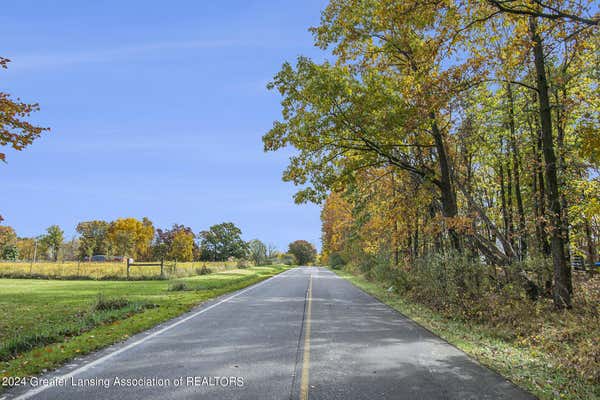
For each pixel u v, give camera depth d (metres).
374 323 11.72
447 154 19.36
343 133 17.61
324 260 98.12
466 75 13.66
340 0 16.78
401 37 16.06
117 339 8.93
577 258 20.22
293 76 17.52
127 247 102.69
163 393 5.37
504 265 14.95
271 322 11.58
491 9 12.12
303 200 19.06
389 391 5.57
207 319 12.13
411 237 25.84
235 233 108.50
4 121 11.41
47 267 38.47
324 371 6.52
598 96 14.76
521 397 5.47
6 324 10.85
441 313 13.78
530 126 18.08
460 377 6.34
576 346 8.09
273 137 18.33
